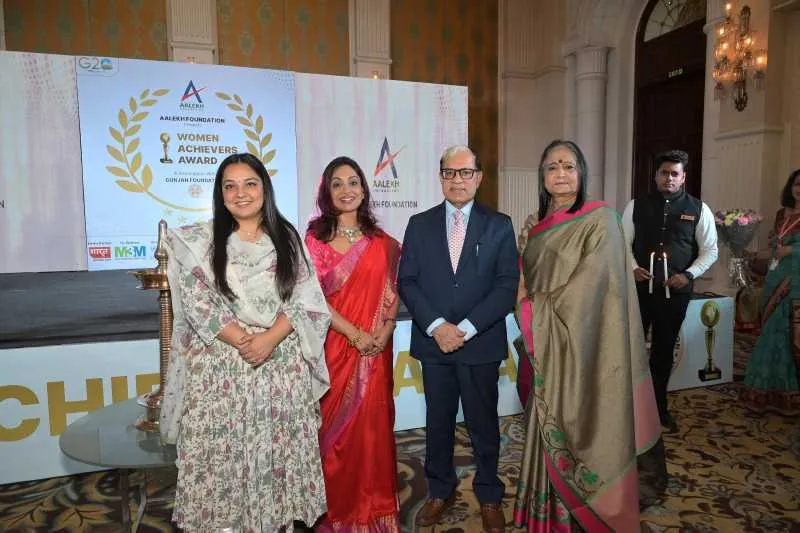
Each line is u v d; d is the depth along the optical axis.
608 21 6.84
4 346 2.16
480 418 1.79
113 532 1.81
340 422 1.76
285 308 1.45
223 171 1.41
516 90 7.79
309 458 1.49
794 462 2.27
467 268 1.77
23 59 3.12
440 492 1.86
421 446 2.50
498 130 7.92
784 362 2.75
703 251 2.60
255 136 3.56
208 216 3.55
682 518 1.85
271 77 3.54
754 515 1.87
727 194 5.19
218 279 1.36
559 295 1.65
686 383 3.19
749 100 4.96
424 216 1.87
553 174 1.71
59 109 3.20
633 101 6.81
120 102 3.31
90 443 1.47
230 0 6.79
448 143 3.88
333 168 1.79
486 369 1.77
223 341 1.38
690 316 3.17
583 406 1.61
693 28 5.93
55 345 2.17
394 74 7.47
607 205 1.72
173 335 1.40
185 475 1.34
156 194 3.44
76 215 3.30
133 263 3.43
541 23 7.67
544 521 1.68
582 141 7.07
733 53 5.07
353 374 1.76
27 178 3.18
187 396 1.36
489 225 1.79
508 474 2.21
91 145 3.28
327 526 1.76
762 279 4.18
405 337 2.65
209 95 3.46
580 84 7.05
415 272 1.83
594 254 1.64
